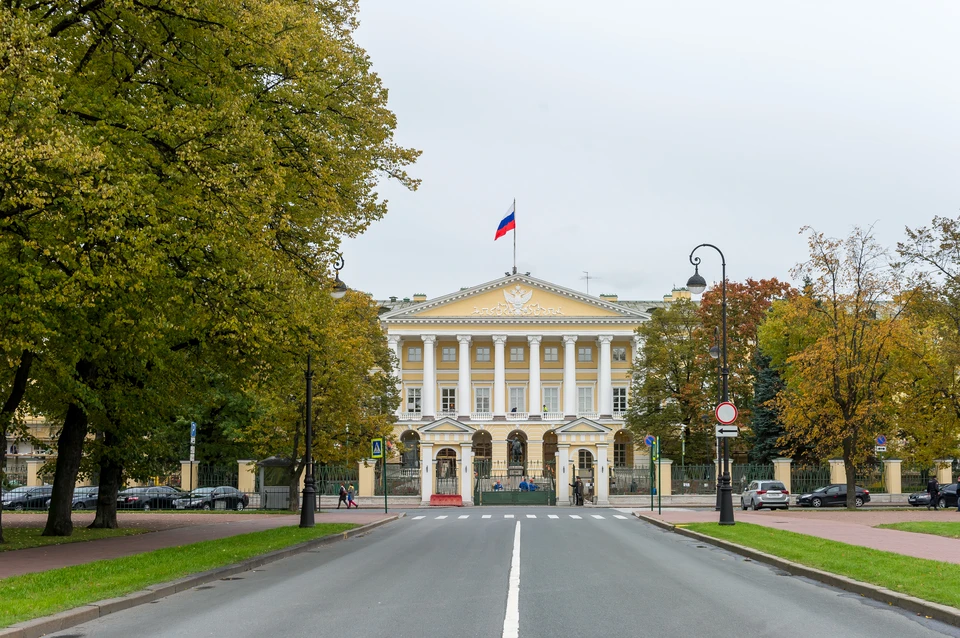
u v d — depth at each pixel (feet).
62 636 36.50
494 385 322.34
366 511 179.22
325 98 84.64
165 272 69.87
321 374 157.28
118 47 73.92
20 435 112.27
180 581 51.52
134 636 36.24
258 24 70.85
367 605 43.88
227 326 73.87
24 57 58.54
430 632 36.09
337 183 84.58
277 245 85.87
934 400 159.12
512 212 264.93
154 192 68.64
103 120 68.03
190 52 73.92
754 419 233.96
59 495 95.71
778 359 226.79
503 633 35.70
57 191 62.54
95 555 68.23
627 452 318.65
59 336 76.33
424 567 62.59
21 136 57.16
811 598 46.39
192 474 196.95
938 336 162.50
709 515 139.74
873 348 160.04
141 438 111.86
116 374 97.60
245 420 213.87
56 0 67.67
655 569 60.70
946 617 39.19
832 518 123.65
